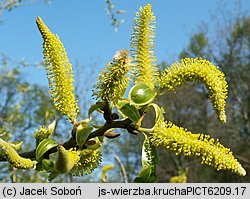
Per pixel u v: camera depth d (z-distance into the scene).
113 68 0.24
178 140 0.25
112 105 0.25
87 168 0.26
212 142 0.25
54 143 0.26
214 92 0.25
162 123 0.26
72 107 0.26
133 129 0.26
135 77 0.26
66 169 0.24
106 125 0.26
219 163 0.24
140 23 0.26
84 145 0.26
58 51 0.26
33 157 0.26
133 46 0.26
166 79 0.26
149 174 0.26
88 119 0.26
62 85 0.26
